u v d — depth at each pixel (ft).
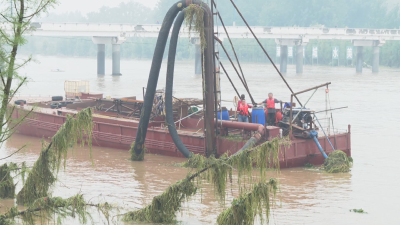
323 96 369.50
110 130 181.27
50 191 105.60
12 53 79.41
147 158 165.78
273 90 408.87
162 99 177.88
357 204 118.73
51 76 568.82
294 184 135.44
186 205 115.24
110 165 155.74
